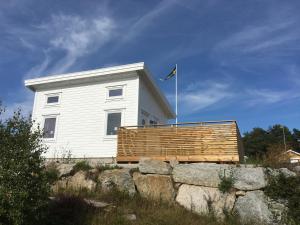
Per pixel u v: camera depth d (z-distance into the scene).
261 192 9.57
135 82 16.78
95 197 10.37
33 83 18.47
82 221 8.23
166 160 12.46
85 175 11.52
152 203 10.09
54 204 8.85
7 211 5.81
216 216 9.54
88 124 17.08
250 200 9.45
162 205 9.98
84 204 9.21
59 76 18.02
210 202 9.92
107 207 9.42
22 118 7.03
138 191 10.95
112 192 10.64
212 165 10.59
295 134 56.84
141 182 11.06
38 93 18.81
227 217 9.38
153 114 19.42
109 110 16.88
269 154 11.40
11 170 6.08
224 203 9.76
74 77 17.70
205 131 12.17
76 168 12.05
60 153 17.05
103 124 16.75
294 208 9.04
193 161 12.05
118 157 13.27
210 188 10.19
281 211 9.14
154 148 12.84
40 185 6.62
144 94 17.83
